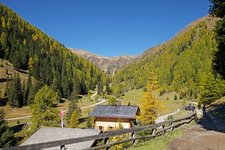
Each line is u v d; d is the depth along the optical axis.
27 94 135.62
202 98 62.50
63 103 151.75
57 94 149.25
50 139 30.09
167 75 197.00
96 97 168.38
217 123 25.66
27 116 113.88
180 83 172.38
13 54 192.12
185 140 17.45
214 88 60.69
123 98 168.62
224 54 20.27
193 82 154.25
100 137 13.55
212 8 19.62
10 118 107.81
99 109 68.75
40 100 57.56
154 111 46.41
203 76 65.62
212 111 41.84
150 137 17.97
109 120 67.06
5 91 136.75
